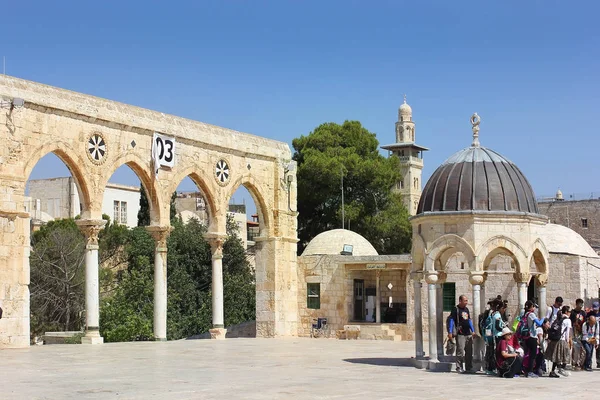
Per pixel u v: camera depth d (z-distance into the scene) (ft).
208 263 245.24
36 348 125.59
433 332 97.19
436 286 103.40
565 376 88.84
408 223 270.67
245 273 255.70
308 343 148.56
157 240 154.20
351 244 189.78
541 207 321.11
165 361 105.19
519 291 97.55
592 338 98.43
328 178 262.88
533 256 103.40
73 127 135.95
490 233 96.63
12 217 125.08
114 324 199.11
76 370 92.27
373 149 293.84
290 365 100.42
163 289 154.61
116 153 143.95
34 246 243.19
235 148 169.68
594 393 72.18
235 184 170.50
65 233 238.27
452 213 96.78
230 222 266.77
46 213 305.12
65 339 176.24
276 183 179.42
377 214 272.51
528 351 88.28
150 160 151.02
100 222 139.85
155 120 152.56
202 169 162.71
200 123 164.25
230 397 67.87
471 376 87.10
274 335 174.09
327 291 175.83
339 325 173.58
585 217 312.09
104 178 141.49
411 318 162.61
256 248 178.60
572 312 99.76
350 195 273.75
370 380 82.17
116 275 250.98
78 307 228.63
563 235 167.12
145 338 195.52
